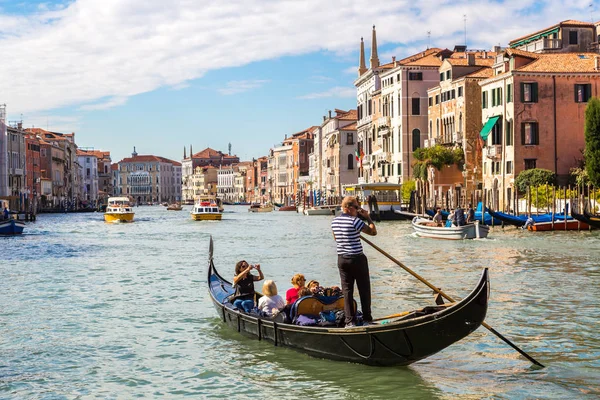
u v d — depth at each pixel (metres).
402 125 78.19
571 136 56.56
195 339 15.16
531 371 12.47
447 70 70.56
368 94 93.12
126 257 34.53
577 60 57.56
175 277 25.67
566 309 17.73
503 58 59.41
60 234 57.06
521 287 21.39
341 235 12.23
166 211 148.38
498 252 32.47
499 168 58.97
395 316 12.79
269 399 11.32
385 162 84.62
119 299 20.61
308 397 11.36
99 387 12.09
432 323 11.51
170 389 11.92
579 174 53.84
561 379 12.01
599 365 12.75
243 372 12.66
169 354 14.01
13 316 18.08
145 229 65.06
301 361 13.16
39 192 128.75
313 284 13.95
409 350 11.95
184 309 18.72
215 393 11.66
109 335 15.76
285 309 14.01
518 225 45.94
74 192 166.00
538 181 53.50
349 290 12.37
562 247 34.22
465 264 27.84
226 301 16.36
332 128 114.69
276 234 52.88
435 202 62.47
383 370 12.59
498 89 58.69
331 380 12.11
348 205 12.34
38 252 38.22
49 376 12.73
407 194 72.31
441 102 72.06
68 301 20.36
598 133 48.22
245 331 15.11
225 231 59.00
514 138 56.12
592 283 22.12
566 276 23.84
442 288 21.52
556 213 48.34
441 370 12.58
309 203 127.44
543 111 56.34
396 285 22.09
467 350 13.83
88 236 53.97
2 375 12.82
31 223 81.12
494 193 54.25
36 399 11.52
